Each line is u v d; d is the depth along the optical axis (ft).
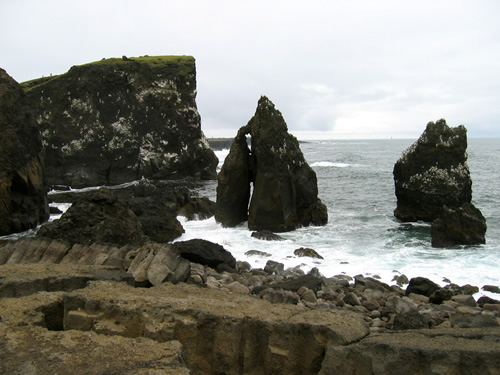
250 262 66.13
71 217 62.80
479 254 68.28
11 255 49.67
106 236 62.59
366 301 46.70
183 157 220.23
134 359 23.86
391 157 335.06
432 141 92.94
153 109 216.74
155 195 109.19
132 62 217.56
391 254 69.87
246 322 29.66
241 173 92.79
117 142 208.64
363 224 95.30
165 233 76.89
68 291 36.73
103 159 207.10
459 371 24.02
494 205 114.62
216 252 60.90
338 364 26.43
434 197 92.63
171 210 97.04
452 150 92.07
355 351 26.17
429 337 27.04
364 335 28.17
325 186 164.04
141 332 29.78
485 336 26.76
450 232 74.33
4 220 85.46
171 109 218.79
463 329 29.25
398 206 99.96
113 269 43.11
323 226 93.61
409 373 24.59
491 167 229.04
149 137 214.90
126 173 210.79
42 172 99.19
